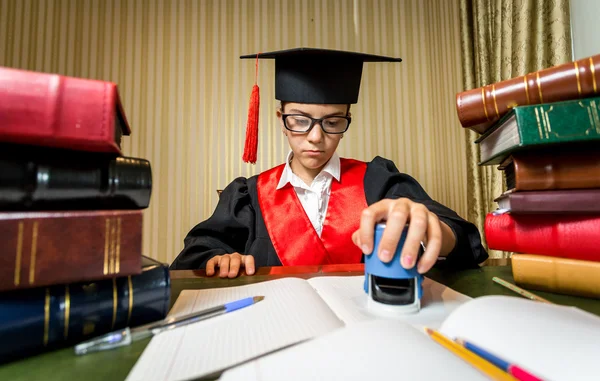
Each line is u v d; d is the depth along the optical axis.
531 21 1.14
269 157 1.85
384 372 0.17
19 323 0.23
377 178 0.88
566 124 0.34
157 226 1.79
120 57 1.82
